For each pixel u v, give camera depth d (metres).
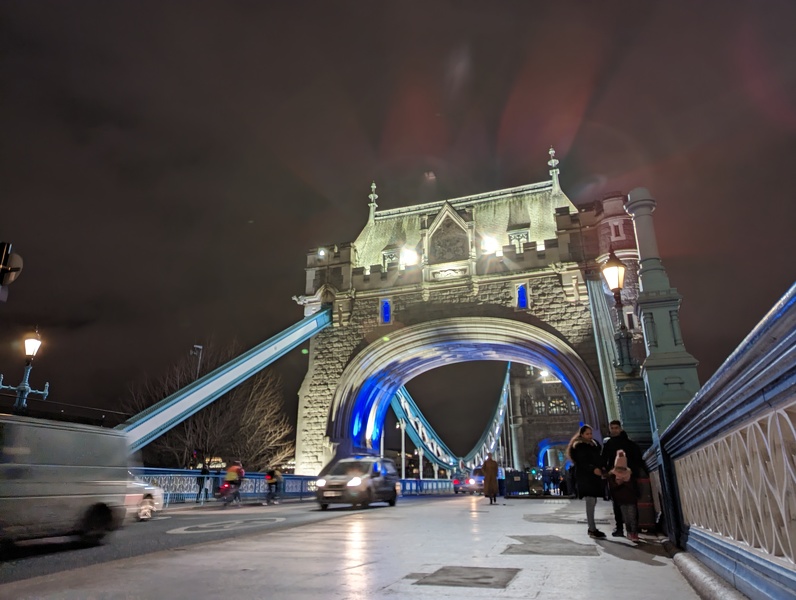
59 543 8.02
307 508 16.48
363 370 31.08
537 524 9.47
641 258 9.15
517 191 35.53
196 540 8.33
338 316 32.12
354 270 32.97
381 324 31.27
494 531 8.31
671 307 8.36
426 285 30.70
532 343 28.50
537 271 28.97
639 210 9.41
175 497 17.67
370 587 4.16
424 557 5.69
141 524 11.12
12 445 6.79
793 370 2.07
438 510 13.89
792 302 1.87
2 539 6.46
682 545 5.48
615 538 7.23
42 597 3.96
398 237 36.00
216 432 32.06
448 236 31.81
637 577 4.51
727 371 2.86
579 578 4.47
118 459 8.44
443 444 51.88
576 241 28.89
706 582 3.71
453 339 30.12
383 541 7.15
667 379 7.89
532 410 69.31
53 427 7.38
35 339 13.69
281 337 29.73
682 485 5.49
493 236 33.28
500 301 29.38
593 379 25.98
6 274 9.04
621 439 7.66
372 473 16.19
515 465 67.19
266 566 5.18
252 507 17.38
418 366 35.50
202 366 34.94
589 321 27.44
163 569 5.05
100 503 7.86
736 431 3.13
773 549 2.65
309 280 33.69
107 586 4.30
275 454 35.84
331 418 30.25
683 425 4.65
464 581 4.37
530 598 3.78
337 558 5.66
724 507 3.66
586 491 7.47
